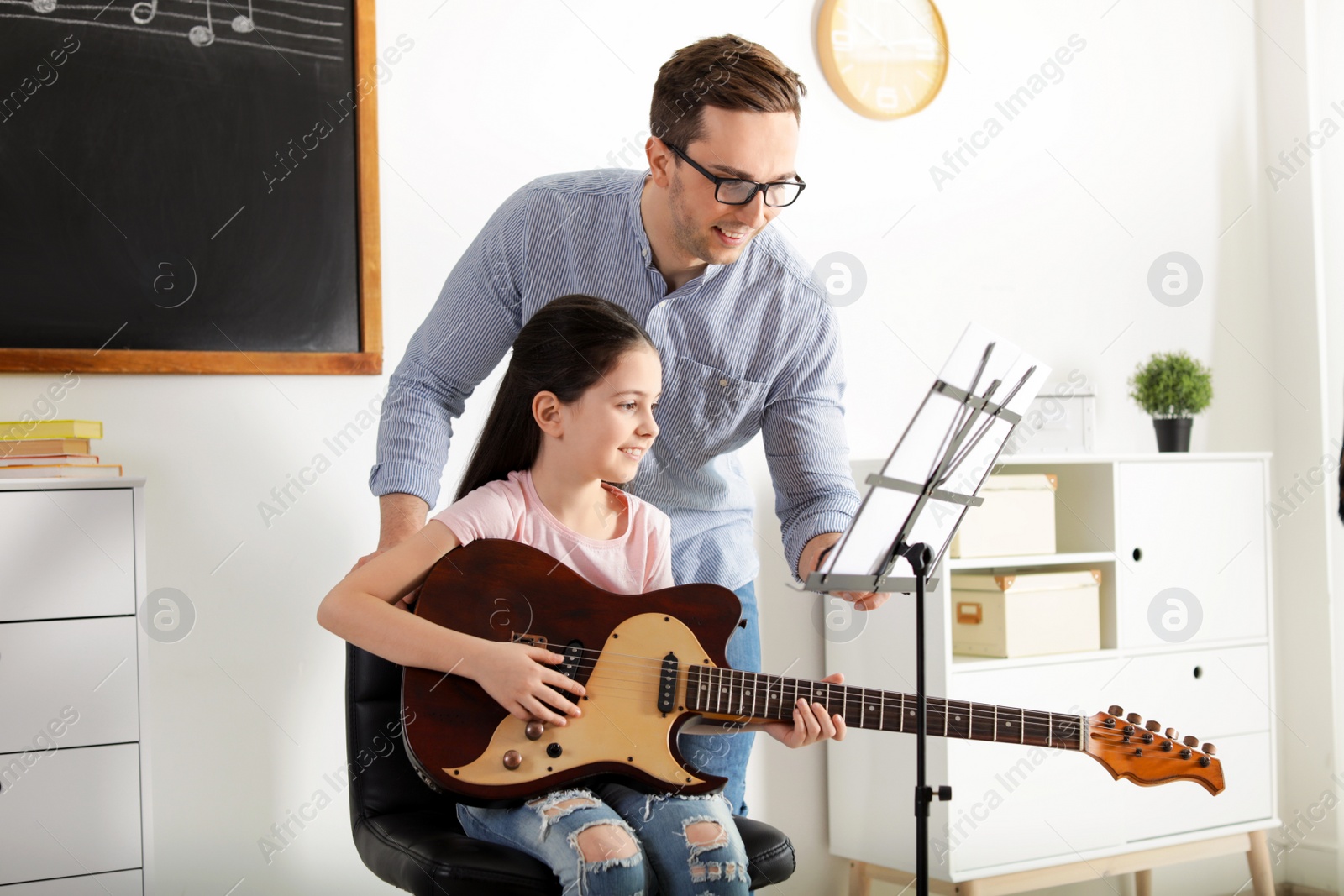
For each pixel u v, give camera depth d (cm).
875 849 240
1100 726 135
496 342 169
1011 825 230
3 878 157
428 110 214
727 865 127
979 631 239
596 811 128
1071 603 242
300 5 202
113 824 163
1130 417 291
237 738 197
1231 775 257
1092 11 290
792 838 249
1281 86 310
